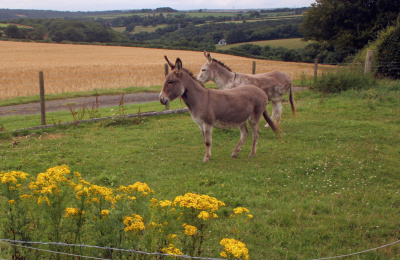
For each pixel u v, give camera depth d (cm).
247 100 720
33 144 825
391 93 1358
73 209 319
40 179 328
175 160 730
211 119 695
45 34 10206
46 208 321
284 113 1168
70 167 661
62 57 5222
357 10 3011
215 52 6588
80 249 318
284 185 597
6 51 6303
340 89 1484
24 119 1143
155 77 2598
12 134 897
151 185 589
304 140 877
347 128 959
